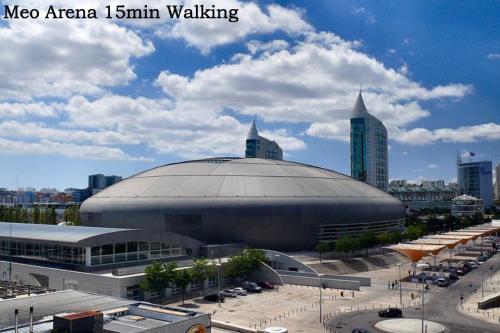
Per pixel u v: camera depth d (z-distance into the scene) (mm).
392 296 89812
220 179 134625
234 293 89188
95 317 43719
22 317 47969
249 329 64812
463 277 111875
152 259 97500
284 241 129875
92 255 86750
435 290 95875
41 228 109188
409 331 64938
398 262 132500
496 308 80188
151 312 51062
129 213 132375
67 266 89875
